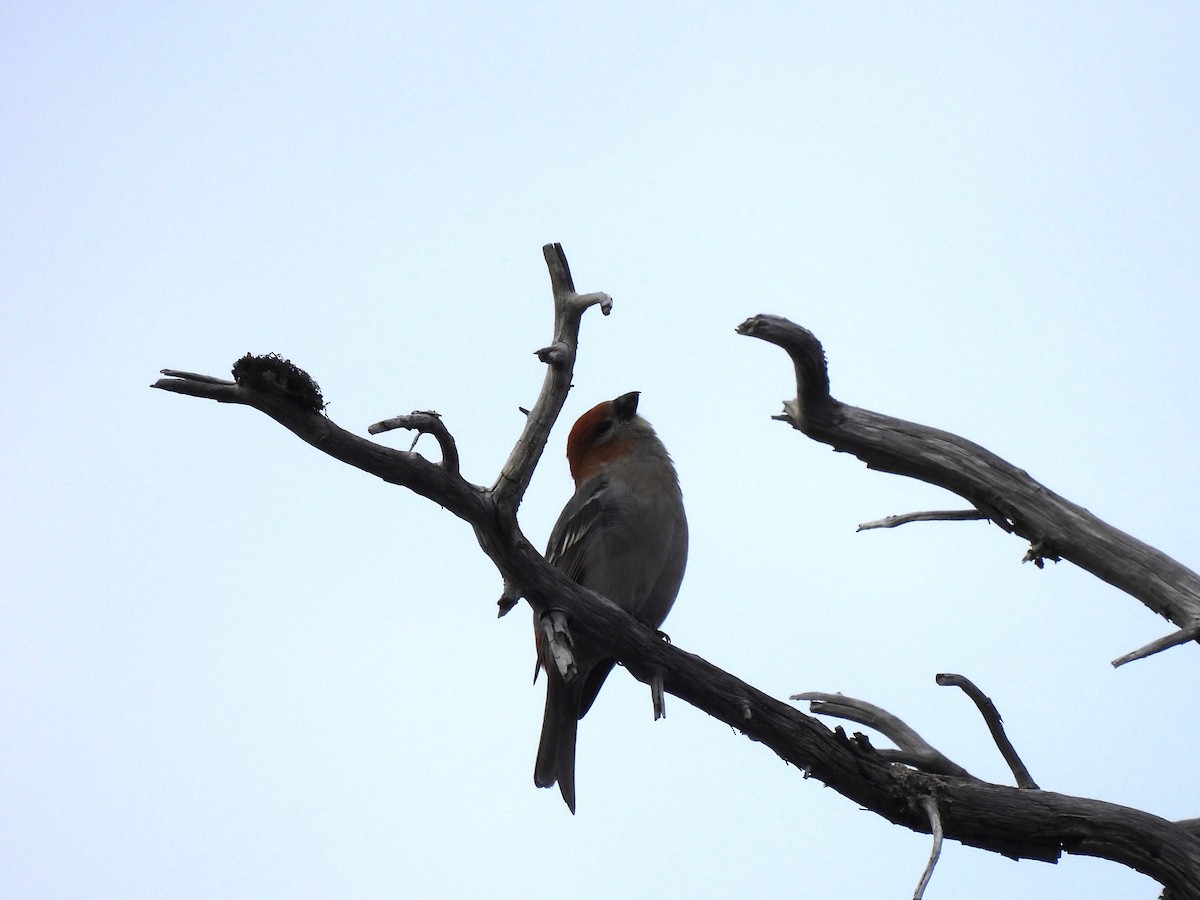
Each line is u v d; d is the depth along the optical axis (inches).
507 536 382.3
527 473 379.6
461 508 374.9
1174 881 401.1
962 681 412.8
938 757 424.5
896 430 426.0
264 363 339.0
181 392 340.2
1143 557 400.2
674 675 409.1
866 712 450.0
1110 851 404.5
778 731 409.1
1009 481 417.1
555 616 395.2
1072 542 408.5
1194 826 429.7
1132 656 382.3
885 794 410.6
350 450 354.9
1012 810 406.3
